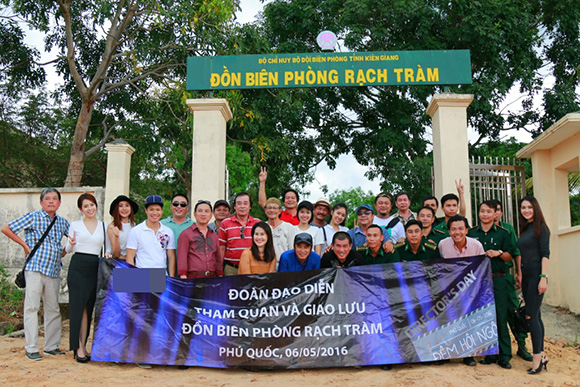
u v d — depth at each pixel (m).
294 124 16.69
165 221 5.98
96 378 4.62
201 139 7.92
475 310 5.17
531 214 5.26
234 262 5.86
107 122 17.45
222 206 6.30
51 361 5.18
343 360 4.99
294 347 5.02
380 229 5.41
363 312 5.11
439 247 5.62
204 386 4.47
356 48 14.41
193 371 5.02
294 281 5.17
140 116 17.23
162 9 13.24
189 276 5.44
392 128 15.20
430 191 14.27
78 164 14.67
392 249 5.39
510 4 13.93
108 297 5.24
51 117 20.52
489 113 14.32
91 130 17.56
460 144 7.77
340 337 5.05
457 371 4.84
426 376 4.64
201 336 5.12
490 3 13.50
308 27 15.23
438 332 5.10
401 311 5.13
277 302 5.14
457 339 5.10
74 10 15.52
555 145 8.95
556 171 9.04
